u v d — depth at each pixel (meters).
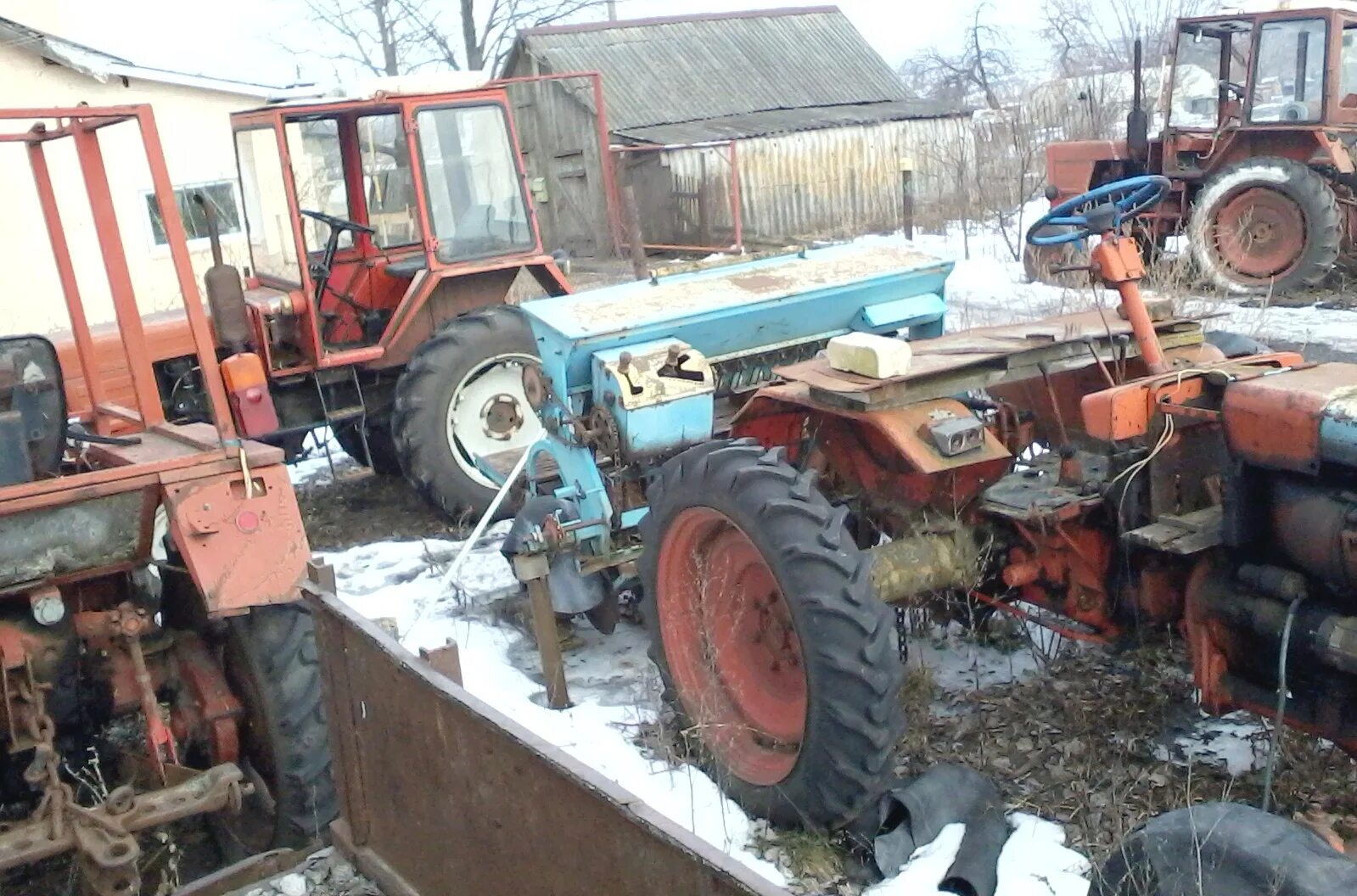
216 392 3.18
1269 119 9.50
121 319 3.59
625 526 4.41
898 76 18.94
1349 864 2.28
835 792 3.17
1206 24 9.92
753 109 17.50
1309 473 2.69
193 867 3.58
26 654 3.05
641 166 16.50
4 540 2.99
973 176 15.47
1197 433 3.09
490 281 6.68
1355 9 9.31
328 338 6.70
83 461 3.60
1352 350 7.46
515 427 6.48
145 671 3.21
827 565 3.14
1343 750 3.05
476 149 6.50
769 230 16.45
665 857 1.99
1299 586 2.80
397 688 2.80
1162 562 3.18
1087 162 10.83
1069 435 4.00
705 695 3.70
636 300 4.54
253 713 3.37
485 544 6.06
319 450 8.41
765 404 3.91
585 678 4.43
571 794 2.23
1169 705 3.70
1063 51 22.20
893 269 4.82
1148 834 2.48
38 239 12.63
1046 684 3.91
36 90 12.71
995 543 3.66
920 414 3.50
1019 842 3.10
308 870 3.14
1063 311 7.66
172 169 13.34
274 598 3.19
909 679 3.92
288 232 6.61
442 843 2.78
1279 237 9.22
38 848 2.83
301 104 6.23
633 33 18.44
